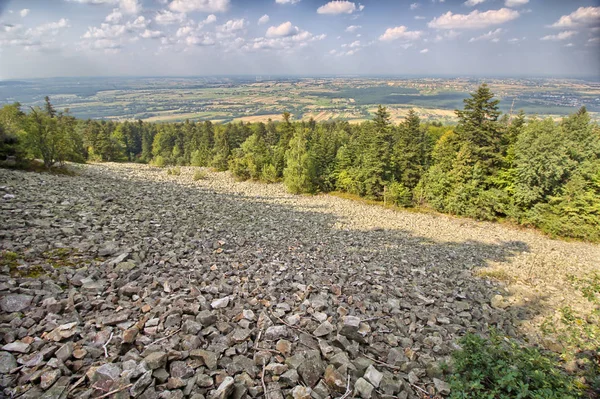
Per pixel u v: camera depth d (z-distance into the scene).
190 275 10.67
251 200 44.12
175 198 32.16
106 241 12.11
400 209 50.91
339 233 29.11
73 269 9.21
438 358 8.00
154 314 7.33
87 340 6.11
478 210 45.88
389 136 60.56
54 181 27.30
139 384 4.93
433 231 37.34
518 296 17.20
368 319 9.66
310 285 11.52
